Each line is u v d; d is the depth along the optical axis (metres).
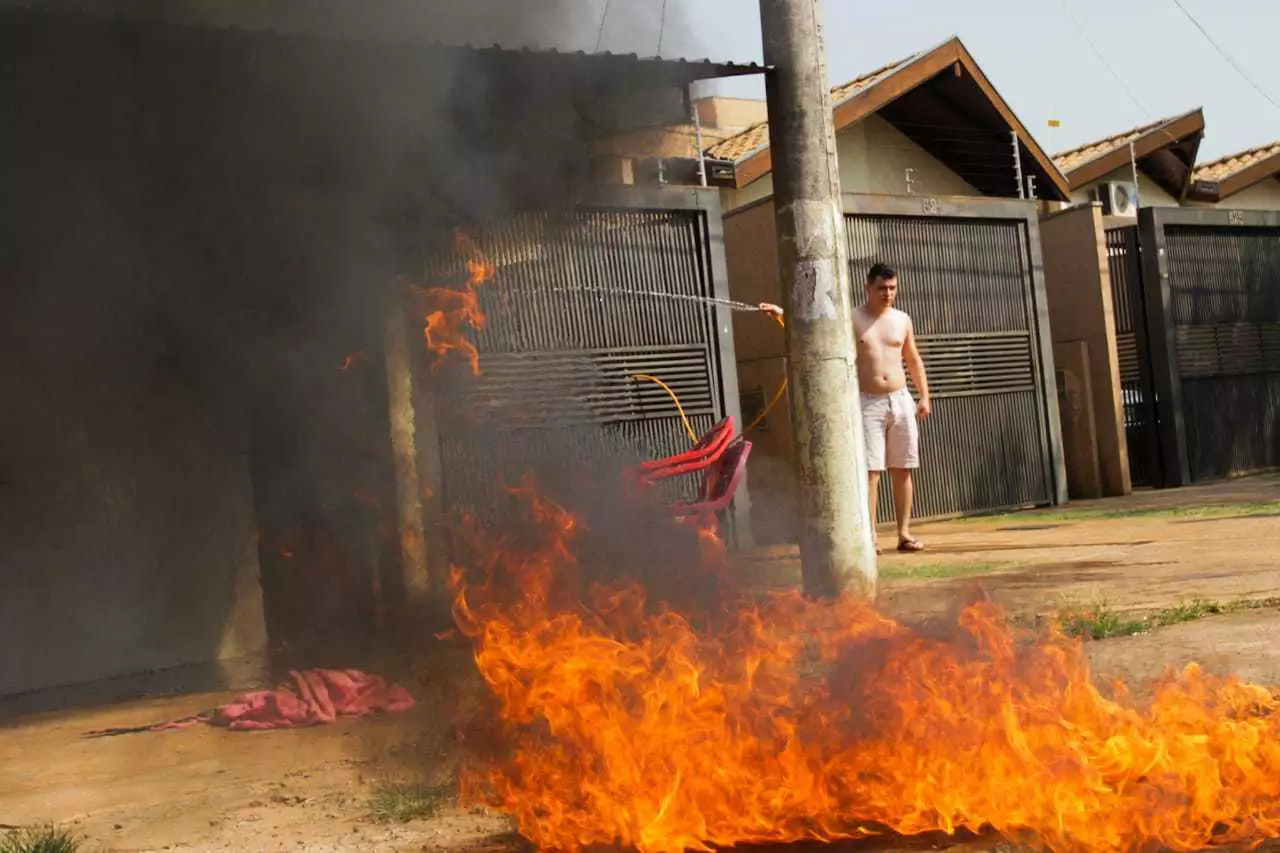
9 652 6.65
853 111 14.83
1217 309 16.25
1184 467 15.61
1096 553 8.68
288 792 4.05
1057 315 15.30
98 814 4.00
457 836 3.39
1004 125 15.75
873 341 9.72
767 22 6.98
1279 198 21.31
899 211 13.12
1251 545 8.36
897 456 9.88
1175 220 15.80
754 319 12.87
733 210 13.10
